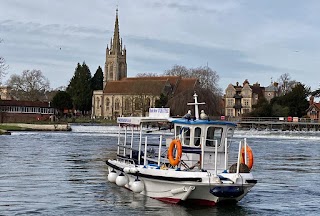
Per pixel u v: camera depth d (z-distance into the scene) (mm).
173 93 181625
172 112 130625
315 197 29953
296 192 31766
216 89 166250
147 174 26547
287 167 47812
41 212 24406
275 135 119812
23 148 65000
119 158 33125
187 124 26656
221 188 23891
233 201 25469
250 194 30672
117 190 30375
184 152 26594
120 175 30047
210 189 24000
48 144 74500
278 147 79562
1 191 30141
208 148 26562
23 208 25250
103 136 104438
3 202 26719
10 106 158750
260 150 72375
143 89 179875
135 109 176125
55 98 187500
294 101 155250
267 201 28344
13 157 51969
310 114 154625
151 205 25766
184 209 24922
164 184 25719
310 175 41188
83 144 75688
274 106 153250
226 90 199875
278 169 45875
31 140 83938
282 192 31719
